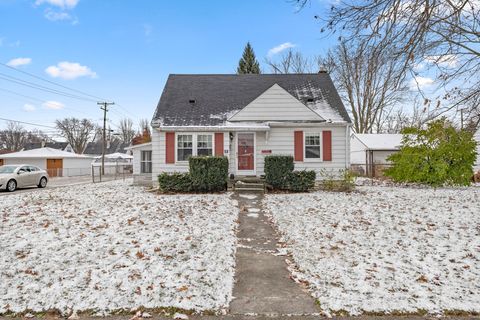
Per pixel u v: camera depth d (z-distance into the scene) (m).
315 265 5.01
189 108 15.76
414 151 15.34
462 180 14.80
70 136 71.44
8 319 3.47
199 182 12.82
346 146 14.75
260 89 17.23
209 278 4.48
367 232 6.86
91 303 3.76
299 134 14.84
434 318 3.45
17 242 6.12
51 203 10.88
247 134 14.93
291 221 8.00
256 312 3.62
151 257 5.27
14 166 18.08
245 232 7.25
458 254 5.41
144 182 18.05
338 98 16.28
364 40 4.15
